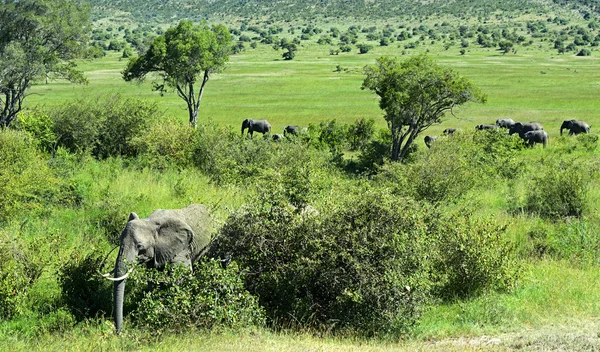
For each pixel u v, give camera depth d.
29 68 45.91
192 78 57.53
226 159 32.38
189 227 15.57
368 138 50.88
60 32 48.69
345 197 15.80
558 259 21.08
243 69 152.38
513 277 17.53
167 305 14.49
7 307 15.47
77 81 51.84
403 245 14.71
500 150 38.31
